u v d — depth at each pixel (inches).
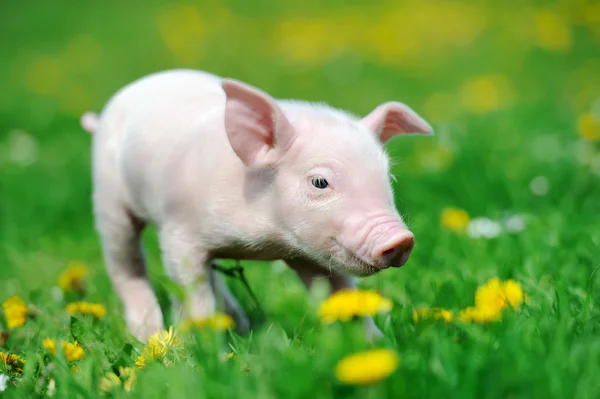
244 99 242.2
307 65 835.4
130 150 286.0
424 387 179.6
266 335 220.8
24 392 212.2
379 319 256.8
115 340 263.7
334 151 237.6
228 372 193.5
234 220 253.0
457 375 183.5
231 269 281.1
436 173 438.0
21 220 460.1
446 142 489.1
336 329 218.8
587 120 477.1
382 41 890.1
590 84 707.4
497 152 476.4
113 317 292.4
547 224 345.4
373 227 225.3
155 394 193.8
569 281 272.8
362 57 853.8
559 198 390.9
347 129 244.5
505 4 1003.3
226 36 948.6
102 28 1018.7
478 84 695.1
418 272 309.4
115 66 858.8
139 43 939.3
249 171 251.0
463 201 405.4
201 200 257.6
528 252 313.1
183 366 210.4
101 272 371.9
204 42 928.3
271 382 187.3
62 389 205.9
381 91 734.5
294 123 247.8
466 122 572.1
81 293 333.1
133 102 299.3
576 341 201.8
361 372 166.9
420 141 517.7
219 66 838.5
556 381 177.5
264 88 753.6
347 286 267.1
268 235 250.5
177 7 1085.8
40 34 1020.5
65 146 601.9
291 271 337.4
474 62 816.3
